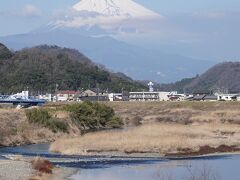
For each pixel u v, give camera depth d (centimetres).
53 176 7638
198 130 13850
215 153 10788
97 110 18912
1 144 12638
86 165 9062
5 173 7338
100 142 11375
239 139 12612
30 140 13662
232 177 7412
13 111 15812
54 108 18325
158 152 10762
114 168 8700
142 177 7550
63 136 14712
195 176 7088
